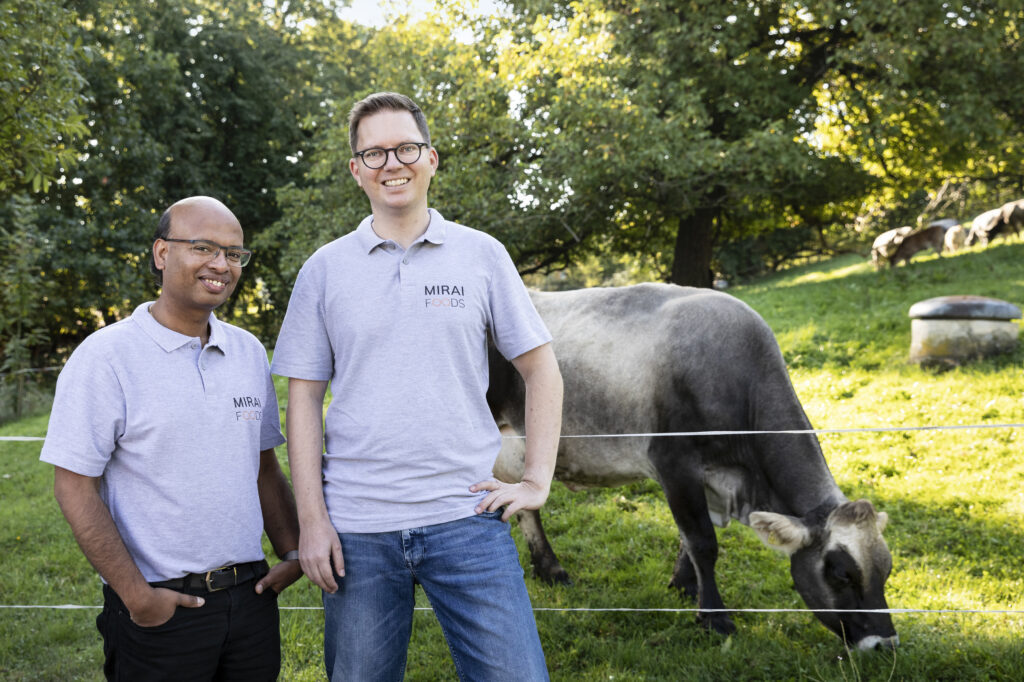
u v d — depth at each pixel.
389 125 2.06
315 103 20.72
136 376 1.95
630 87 13.23
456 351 2.04
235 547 2.03
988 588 4.21
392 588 2.02
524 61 12.00
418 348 2.00
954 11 13.27
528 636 2.01
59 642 4.04
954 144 15.51
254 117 19.66
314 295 2.10
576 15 13.10
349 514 2.01
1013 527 5.00
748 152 13.02
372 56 15.61
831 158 15.14
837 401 7.90
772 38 15.31
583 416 4.37
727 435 3.96
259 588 2.09
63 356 17.45
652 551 5.10
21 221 11.57
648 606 4.25
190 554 1.96
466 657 2.04
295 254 13.08
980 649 3.43
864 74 15.15
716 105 14.36
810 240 28.78
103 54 16.06
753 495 4.03
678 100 12.22
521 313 2.16
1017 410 6.80
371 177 2.07
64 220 15.49
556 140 11.35
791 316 11.66
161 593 1.90
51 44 5.96
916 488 5.75
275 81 20.23
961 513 5.30
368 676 2.01
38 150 5.68
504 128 11.62
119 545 1.87
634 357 4.21
